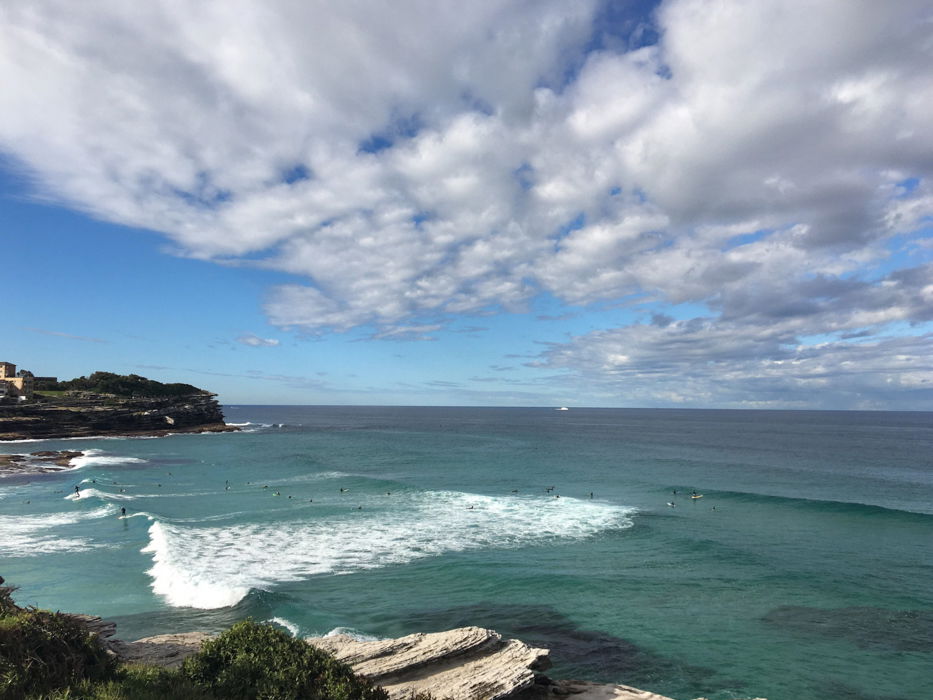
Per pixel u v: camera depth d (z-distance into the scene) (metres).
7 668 11.00
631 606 27.77
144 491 60.56
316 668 14.27
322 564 33.84
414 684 16.48
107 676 12.45
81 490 59.66
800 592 29.73
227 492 60.00
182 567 32.22
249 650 14.45
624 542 39.72
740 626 25.52
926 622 25.98
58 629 12.79
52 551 36.09
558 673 21.34
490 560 34.78
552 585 30.45
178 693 12.30
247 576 31.19
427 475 76.00
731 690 20.23
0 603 13.77
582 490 62.97
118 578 30.83
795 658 22.55
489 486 66.12
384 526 43.97
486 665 17.81
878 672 21.53
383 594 29.05
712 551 37.38
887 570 33.53
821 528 44.41
